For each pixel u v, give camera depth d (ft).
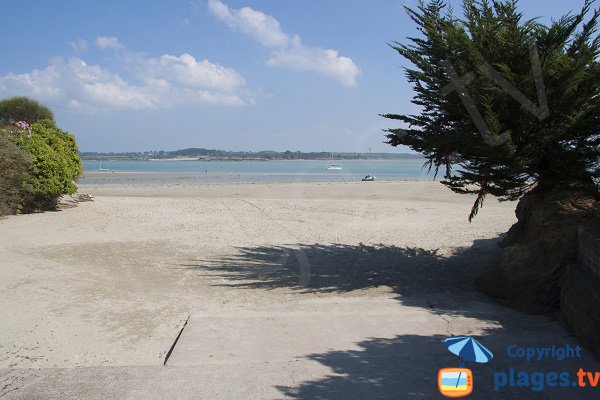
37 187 52.06
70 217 50.70
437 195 80.18
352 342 17.01
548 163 23.41
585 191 24.34
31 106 122.21
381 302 22.82
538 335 17.42
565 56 21.20
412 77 25.12
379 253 34.47
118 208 58.49
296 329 18.51
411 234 42.45
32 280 25.90
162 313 20.86
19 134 56.24
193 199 71.31
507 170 21.77
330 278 27.63
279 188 96.17
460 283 26.53
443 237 40.75
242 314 20.58
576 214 22.45
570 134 21.81
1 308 20.97
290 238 40.70
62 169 54.44
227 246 36.96
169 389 13.26
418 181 121.29
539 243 22.72
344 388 13.25
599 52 21.40
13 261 30.53
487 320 19.61
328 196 78.48
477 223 48.37
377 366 14.74
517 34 21.61
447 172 25.40
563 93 21.39
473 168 23.12
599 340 14.87
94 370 14.69
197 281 26.71
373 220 51.31
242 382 13.69
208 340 17.22
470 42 21.71
